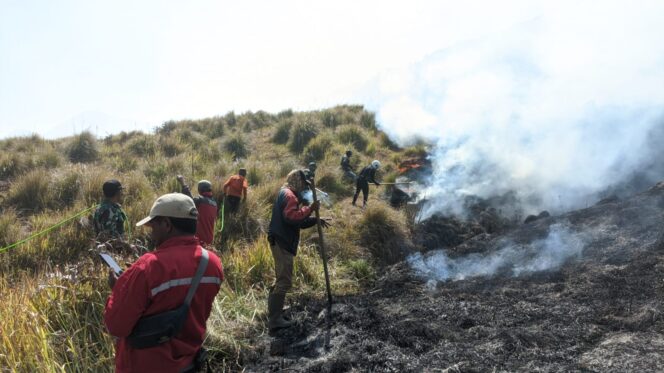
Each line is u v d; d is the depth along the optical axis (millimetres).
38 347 3688
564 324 4207
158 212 2465
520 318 4438
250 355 4328
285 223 4703
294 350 4379
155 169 11188
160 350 2352
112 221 5230
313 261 6582
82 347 4016
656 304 4215
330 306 5203
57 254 6957
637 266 5066
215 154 13422
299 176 4891
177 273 2357
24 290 4625
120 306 2256
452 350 3953
